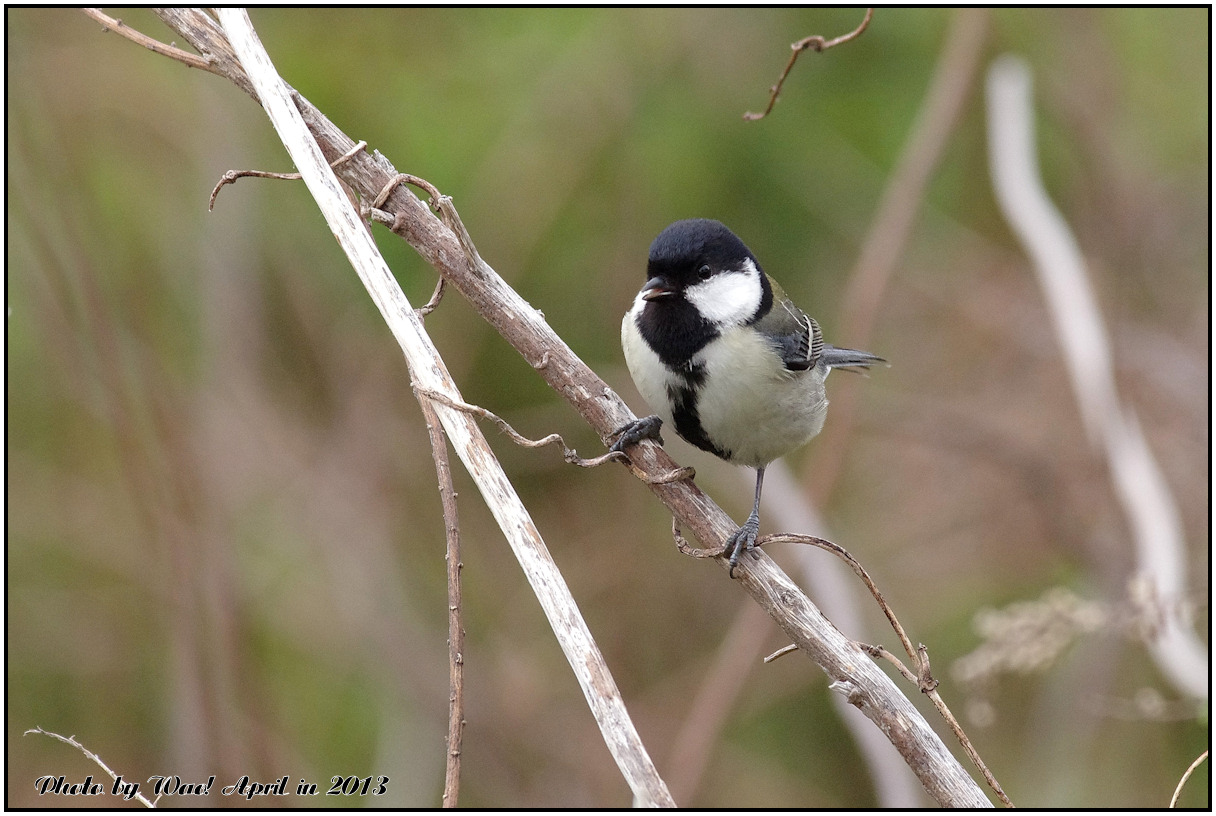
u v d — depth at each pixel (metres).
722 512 5.80
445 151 11.10
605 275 11.55
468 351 11.38
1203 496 11.52
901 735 5.07
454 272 5.84
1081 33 12.63
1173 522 9.04
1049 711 11.16
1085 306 9.54
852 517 12.41
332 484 11.23
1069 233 12.15
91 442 11.23
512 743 10.91
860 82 11.98
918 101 11.78
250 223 11.37
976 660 7.89
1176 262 12.66
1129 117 13.12
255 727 10.17
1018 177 10.25
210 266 11.27
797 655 11.77
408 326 5.09
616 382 11.48
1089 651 10.97
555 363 5.91
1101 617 7.77
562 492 11.77
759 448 7.76
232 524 10.98
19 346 10.96
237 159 11.30
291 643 11.04
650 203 11.58
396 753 10.70
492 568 11.66
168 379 10.98
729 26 11.77
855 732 9.00
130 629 10.81
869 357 9.25
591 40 11.60
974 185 12.72
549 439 5.36
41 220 10.44
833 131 11.83
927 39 11.77
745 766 11.39
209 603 10.34
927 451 12.44
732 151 11.63
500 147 11.38
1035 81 12.62
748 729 11.55
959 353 12.75
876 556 12.20
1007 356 12.59
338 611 11.02
